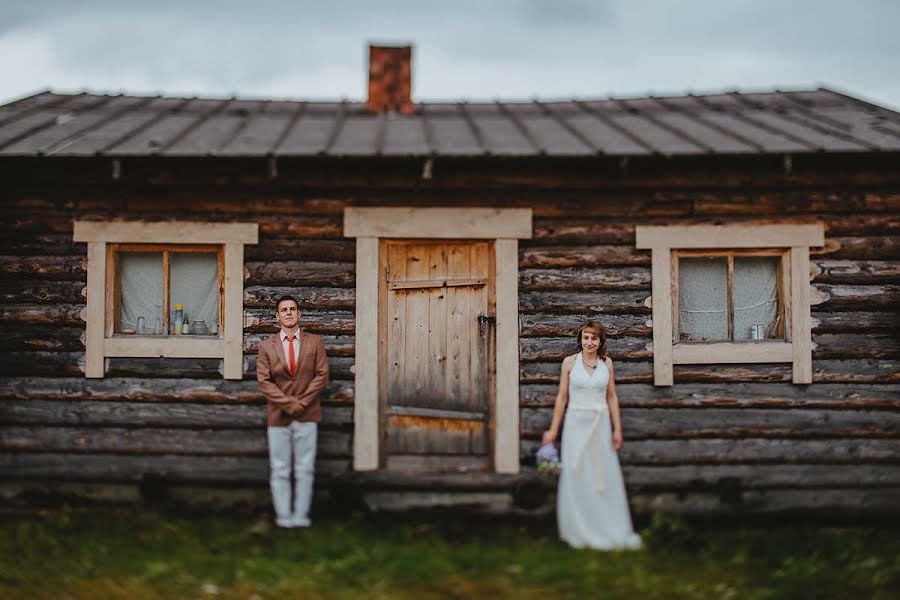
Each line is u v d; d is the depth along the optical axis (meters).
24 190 6.83
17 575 5.36
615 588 5.26
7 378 6.83
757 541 6.32
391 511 6.73
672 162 6.57
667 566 5.70
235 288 6.80
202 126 7.19
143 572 5.45
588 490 6.16
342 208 6.84
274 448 6.31
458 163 6.56
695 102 8.34
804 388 6.82
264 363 6.31
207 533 6.23
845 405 6.80
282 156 6.23
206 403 6.80
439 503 6.74
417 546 5.93
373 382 6.77
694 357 6.79
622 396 6.80
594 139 6.72
